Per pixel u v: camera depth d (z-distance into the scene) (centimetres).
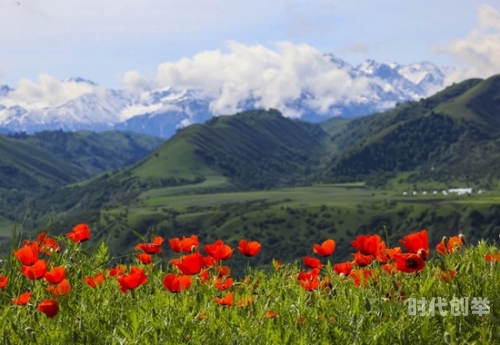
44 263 491
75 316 471
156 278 578
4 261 570
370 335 403
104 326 455
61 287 491
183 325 424
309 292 514
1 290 540
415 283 514
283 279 577
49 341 434
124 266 595
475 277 479
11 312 479
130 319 433
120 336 434
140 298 529
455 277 482
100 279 532
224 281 531
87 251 608
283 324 445
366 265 554
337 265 560
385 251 534
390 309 442
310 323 440
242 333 422
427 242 478
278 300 491
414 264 470
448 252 547
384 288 501
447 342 362
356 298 449
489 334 392
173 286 479
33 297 527
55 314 434
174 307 471
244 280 581
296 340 402
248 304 478
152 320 429
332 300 484
